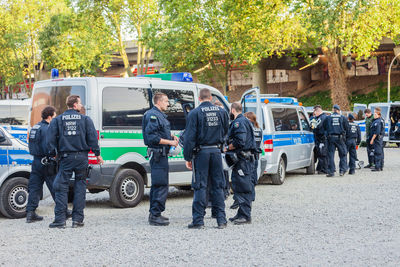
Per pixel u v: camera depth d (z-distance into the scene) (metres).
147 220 8.19
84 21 43.34
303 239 6.41
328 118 14.66
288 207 9.14
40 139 8.16
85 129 7.64
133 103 9.88
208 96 7.34
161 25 38.41
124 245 6.27
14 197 8.81
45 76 67.62
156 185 7.63
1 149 8.79
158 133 7.57
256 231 6.99
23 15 50.47
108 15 42.75
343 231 6.89
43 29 48.72
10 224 8.19
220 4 36.81
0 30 51.69
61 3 49.44
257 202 9.86
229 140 7.60
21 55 53.38
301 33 35.88
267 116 12.77
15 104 17.50
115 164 9.55
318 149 15.61
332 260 5.33
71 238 6.77
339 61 36.72
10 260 5.65
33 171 8.30
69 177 7.64
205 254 5.71
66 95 9.63
